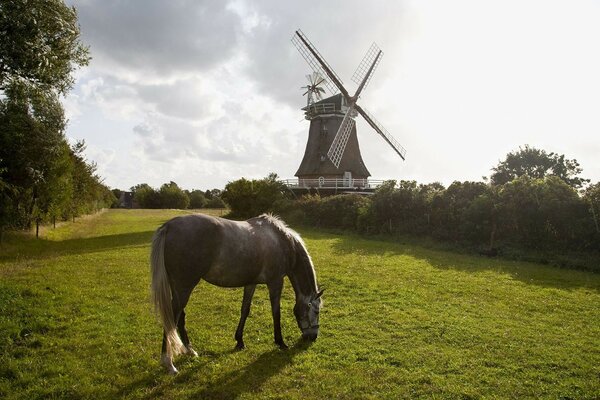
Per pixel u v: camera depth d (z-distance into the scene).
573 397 5.79
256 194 39.81
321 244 23.16
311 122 49.09
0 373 6.00
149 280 12.55
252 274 7.06
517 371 6.61
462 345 7.65
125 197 122.31
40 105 20.38
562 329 8.81
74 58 17.52
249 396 5.54
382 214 28.78
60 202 27.94
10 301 9.37
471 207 23.06
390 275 14.11
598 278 15.45
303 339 7.76
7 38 14.55
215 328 8.34
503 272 15.84
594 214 19.03
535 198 20.95
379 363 6.77
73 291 10.77
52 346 7.12
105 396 5.46
